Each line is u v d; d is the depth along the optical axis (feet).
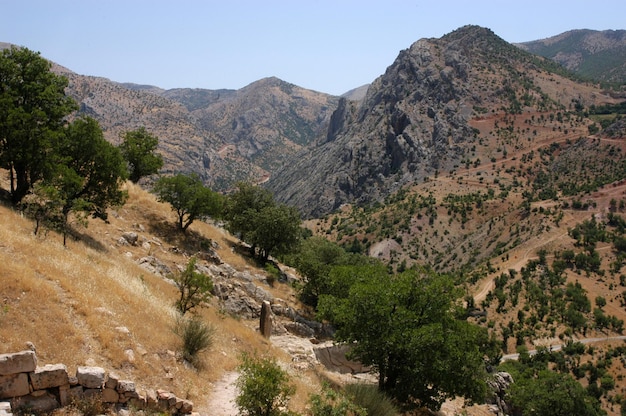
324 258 188.03
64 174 81.92
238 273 123.75
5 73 87.25
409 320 77.71
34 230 69.67
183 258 112.98
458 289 85.92
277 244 156.04
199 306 81.66
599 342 372.38
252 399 43.16
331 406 51.21
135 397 38.09
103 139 94.38
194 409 43.42
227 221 169.07
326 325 121.60
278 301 119.96
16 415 31.42
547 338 374.84
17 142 80.94
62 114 92.73
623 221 540.11
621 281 447.01
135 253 99.66
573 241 512.63
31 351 33.37
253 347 75.82
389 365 80.18
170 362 48.96
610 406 305.73
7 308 40.16
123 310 53.31
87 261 66.85
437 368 74.23
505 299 415.44
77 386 35.35
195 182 133.18
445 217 647.56
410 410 83.76
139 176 153.17
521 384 194.90
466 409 109.60
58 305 45.19
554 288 438.40
